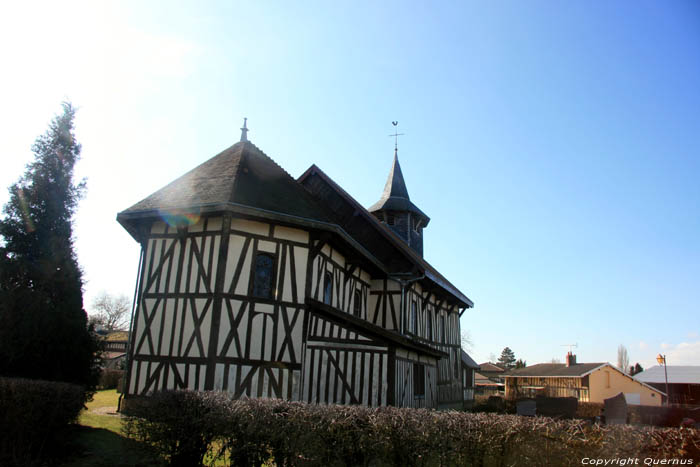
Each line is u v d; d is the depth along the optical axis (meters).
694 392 37.12
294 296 11.62
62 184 10.98
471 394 27.94
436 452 5.39
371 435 5.57
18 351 9.23
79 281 10.55
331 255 13.83
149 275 11.73
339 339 11.93
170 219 11.84
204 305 10.91
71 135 11.45
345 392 11.61
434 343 21.17
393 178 25.70
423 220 25.92
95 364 10.63
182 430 6.32
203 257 11.29
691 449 4.95
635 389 35.16
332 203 18.86
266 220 11.66
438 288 21.11
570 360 41.62
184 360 10.70
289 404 6.23
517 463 5.30
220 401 6.39
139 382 11.02
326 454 5.61
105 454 7.23
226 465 6.30
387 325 17.11
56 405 6.99
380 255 17.72
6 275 9.90
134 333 11.46
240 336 10.83
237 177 12.55
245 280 11.20
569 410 13.51
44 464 6.57
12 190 10.63
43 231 10.55
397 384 12.44
